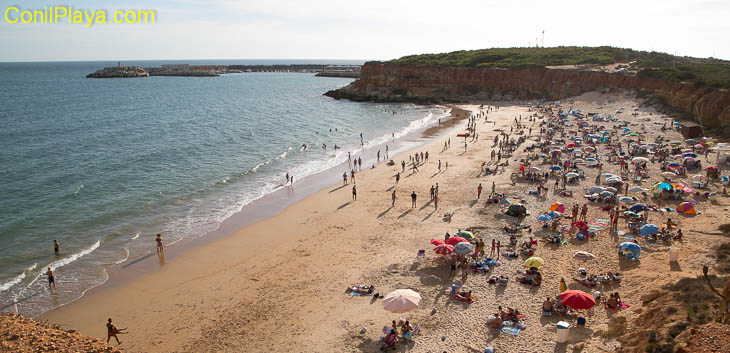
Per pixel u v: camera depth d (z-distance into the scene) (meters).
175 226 33.00
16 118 90.00
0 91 164.50
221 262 27.19
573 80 102.44
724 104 60.03
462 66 124.56
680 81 73.94
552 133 64.19
